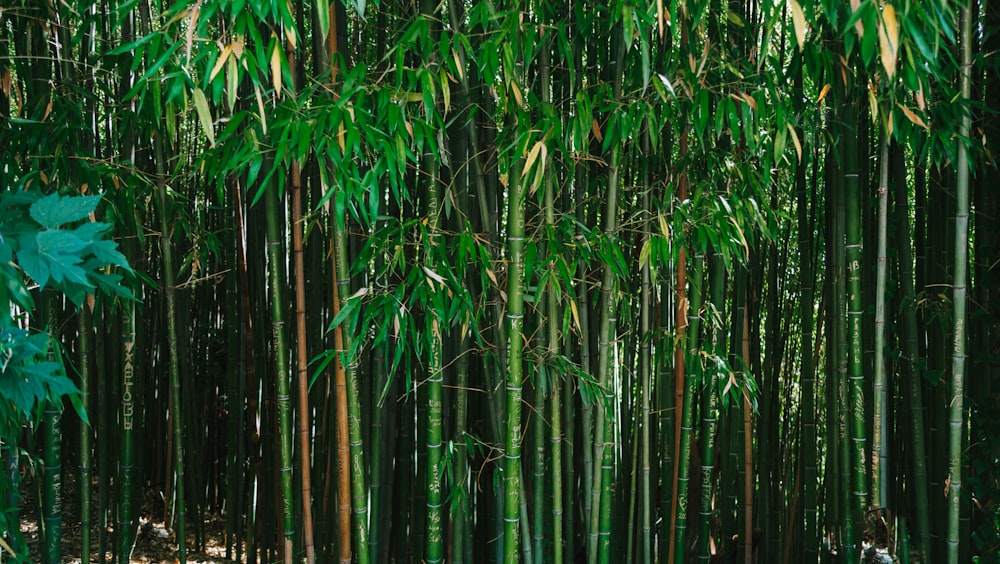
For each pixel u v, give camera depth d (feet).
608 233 7.69
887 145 8.21
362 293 7.00
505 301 7.62
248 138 6.39
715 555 10.22
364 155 7.16
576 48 8.07
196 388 13.78
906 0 5.35
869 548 9.20
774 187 10.25
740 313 9.57
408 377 7.10
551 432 8.09
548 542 9.09
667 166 8.56
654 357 9.73
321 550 10.05
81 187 7.91
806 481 9.77
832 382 9.43
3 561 7.09
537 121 7.23
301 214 7.87
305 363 8.04
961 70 7.63
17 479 7.61
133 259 8.63
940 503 9.18
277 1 5.73
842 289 8.89
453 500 8.16
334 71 6.95
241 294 11.16
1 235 5.07
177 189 12.32
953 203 8.98
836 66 8.04
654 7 6.41
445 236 8.28
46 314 7.73
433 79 6.67
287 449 8.07
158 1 10.01
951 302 8.91
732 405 9.96
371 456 8.46
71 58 8.48
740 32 8.24
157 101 6.09
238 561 11.94
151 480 14.30
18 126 7.76
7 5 7.66
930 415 9.29
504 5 6.98
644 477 8.93
